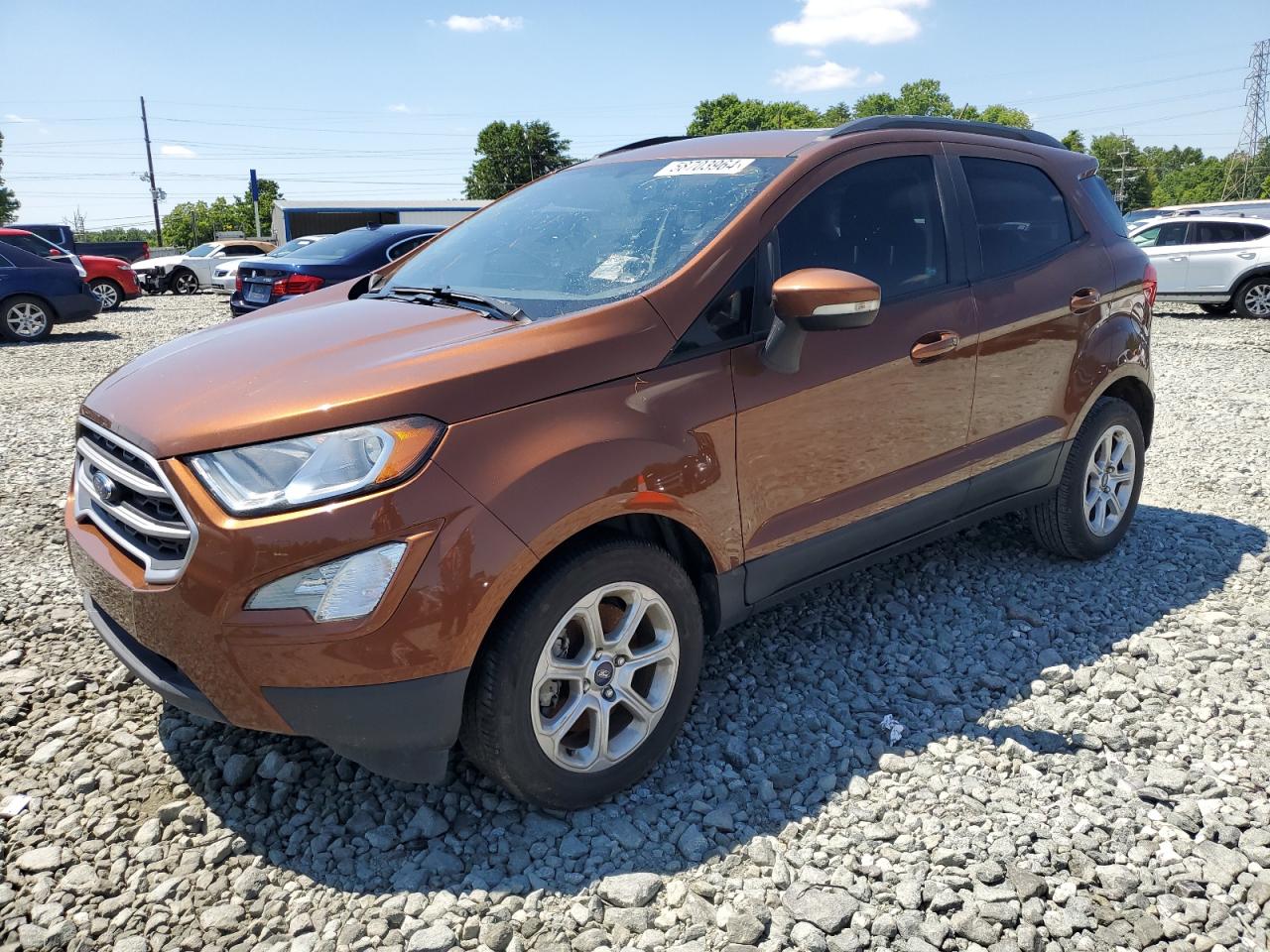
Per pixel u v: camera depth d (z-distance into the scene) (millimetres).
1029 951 2174
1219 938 2205
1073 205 4109
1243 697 3236
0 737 3049
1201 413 7727
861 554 3342
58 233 21266
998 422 3709
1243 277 14945
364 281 3711
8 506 5320
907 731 3064
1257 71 97938
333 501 2236
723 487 2805
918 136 3559
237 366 2627
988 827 2582
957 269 3529
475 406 2383
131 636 2613
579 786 2615
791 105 118500
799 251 3059
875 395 3199
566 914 2297
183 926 2283
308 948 2201
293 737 3020
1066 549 4281
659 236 3049
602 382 2582
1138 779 2785
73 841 2570
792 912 2277
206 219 103000
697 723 3117
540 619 2434
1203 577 4250
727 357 2822
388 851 2525
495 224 3676
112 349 12695
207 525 2262
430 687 2320
